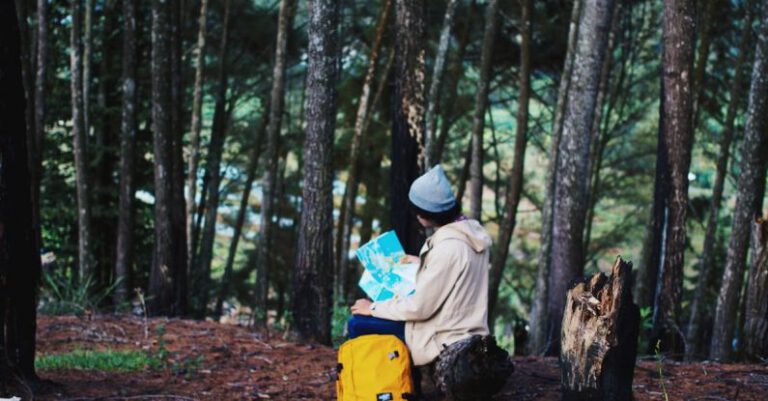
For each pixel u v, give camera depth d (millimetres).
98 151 15641
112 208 15797
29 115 11828
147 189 16234
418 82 8586
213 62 20266
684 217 8016
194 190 15188
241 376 6207
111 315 9086
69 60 16703
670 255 8031
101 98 15703
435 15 17578
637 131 20656
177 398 5492
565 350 4234
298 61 20156
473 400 4410
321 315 8445
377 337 4531
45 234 15961
